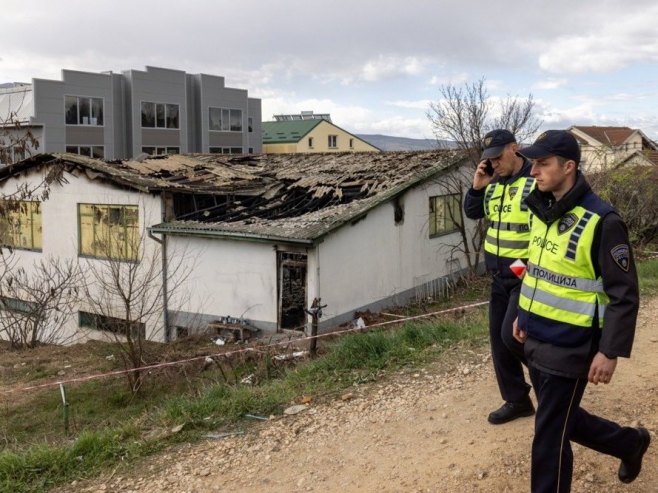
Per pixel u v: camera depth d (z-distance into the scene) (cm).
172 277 1459
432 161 1683
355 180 1608
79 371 1126
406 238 1558
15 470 408
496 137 359
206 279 1410
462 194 1775
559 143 263
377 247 1445
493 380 491
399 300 1529
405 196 1544
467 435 395
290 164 1902
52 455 423
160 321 1467
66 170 1631
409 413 444
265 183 1675
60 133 3934
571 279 268
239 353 968
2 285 1647
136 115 4334
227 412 484
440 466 359
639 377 484
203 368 979
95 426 708
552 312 273
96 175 1578
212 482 374
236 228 1334
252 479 373
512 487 327
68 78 3962
